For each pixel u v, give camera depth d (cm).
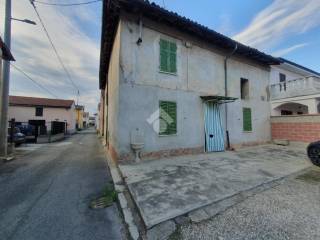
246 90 1116
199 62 870
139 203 351
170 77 770
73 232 281
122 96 652
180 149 784
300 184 462
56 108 2578
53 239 264
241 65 1073
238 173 538
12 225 297
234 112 1012
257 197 388
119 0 594
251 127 1102
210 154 830
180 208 332
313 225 285
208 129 884
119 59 649
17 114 2412
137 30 688
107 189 448
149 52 716
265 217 310
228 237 261
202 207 343
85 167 672
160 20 729
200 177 500
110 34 826
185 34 822
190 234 270
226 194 392
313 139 1014
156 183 455
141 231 282
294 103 1212
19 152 1005
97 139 1870
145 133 694
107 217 326
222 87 959
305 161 696
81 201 388
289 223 291
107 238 269
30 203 376
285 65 1444
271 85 1266
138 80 686
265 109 1211
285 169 582
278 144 1149
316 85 1089
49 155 923
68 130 2622
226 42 905
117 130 654
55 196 411
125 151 652
